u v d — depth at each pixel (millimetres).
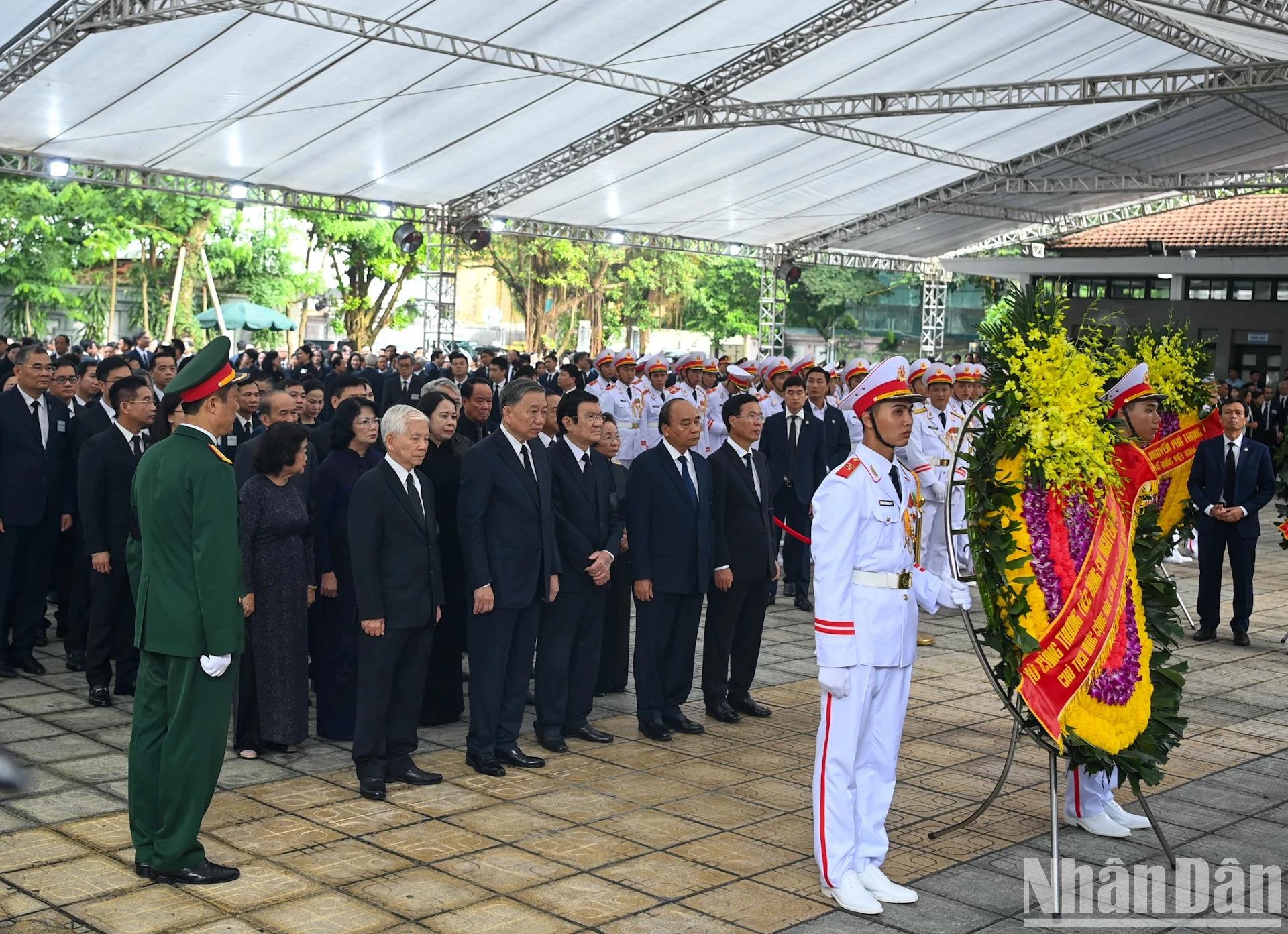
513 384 6531
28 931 4359
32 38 13383
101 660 7297
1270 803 6242
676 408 7055
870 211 25750
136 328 39250
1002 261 30344
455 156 19094
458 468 7277
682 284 49656
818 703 7934
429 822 5613
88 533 7238
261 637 6430
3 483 7793
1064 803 5957
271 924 4488
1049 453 5262
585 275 47312
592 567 6734
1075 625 5262
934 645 9875
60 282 35906
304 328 43469
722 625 7410
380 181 20156
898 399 4965
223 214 37062
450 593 7262
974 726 7516
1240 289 28156
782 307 28812
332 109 16375
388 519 5977
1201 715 7988
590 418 6848
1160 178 25406
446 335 23656
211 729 4828
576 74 16375
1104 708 5254
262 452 6375
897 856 5391
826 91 18312
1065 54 17688
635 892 4887
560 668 6809
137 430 7461
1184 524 9906
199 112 15914
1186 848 5586
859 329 49938
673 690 7230
